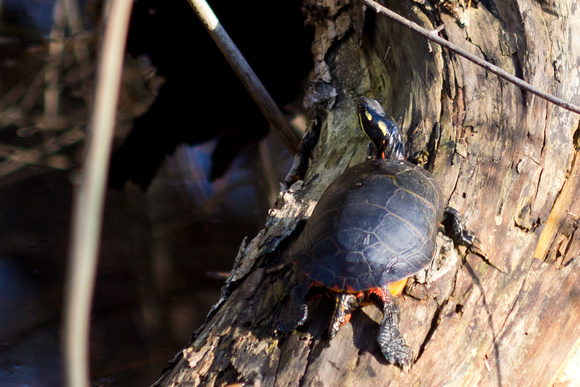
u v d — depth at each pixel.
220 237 7.68
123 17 4.01
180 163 8.96
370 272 6.84
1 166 8.50
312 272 6.85
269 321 6.87
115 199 8.22
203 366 6.86
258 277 6.91
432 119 7.00
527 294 6.88
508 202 6.93
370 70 7.11
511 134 6.96
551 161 6.95
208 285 7.17
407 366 6.83
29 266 7.17
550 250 6.91
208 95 9.73
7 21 10.59
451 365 6.84
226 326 6.88
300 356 6.84
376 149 6.98
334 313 6.83
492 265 6.89
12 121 9.31
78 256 3.65
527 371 6.85
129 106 9.74
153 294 7.14
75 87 10.00
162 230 7.71
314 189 7.00
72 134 9.15
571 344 6.87
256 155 9.16
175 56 9.62
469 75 7.00
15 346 7.07
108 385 7.02
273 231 6.95
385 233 6.85
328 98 7.10
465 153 6.96
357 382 6.83
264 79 9.74
